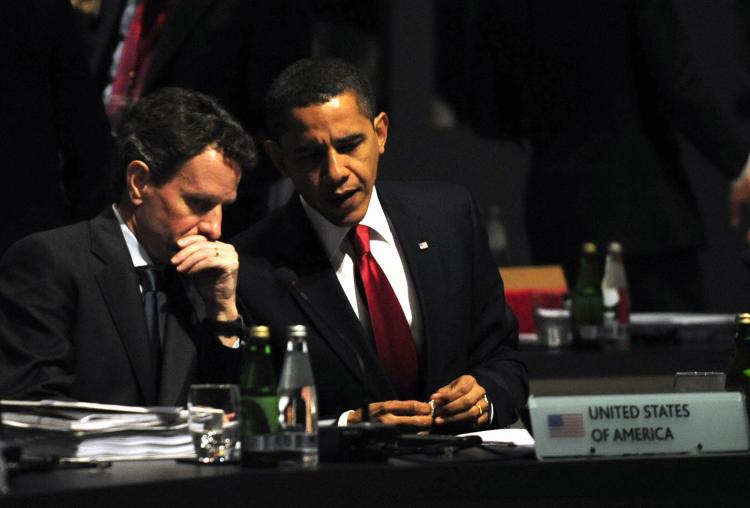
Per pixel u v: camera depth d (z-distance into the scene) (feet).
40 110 40.04
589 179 51.08
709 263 68.18
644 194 50.47
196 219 30.83
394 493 24.31
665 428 25.71
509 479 24.75
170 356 30.58
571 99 51.39
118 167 31.30
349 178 31.12
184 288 31.32
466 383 31.04
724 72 65.46
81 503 21.79
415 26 65.57
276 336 31.63
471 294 33.81
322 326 31.71
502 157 68.39
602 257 50.78
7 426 25.23
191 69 44.98
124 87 45.39
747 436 25.95
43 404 25.26
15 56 39.50
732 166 48.75
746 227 68.03
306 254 32.45
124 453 25.67
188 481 22.89
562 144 51.78
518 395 32.71
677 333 44.32
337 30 62.95
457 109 55.62
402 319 32.45
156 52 45.27
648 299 50.65
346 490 24.09
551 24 51.34
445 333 32.78
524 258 68.59
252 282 31.99
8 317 30.42
